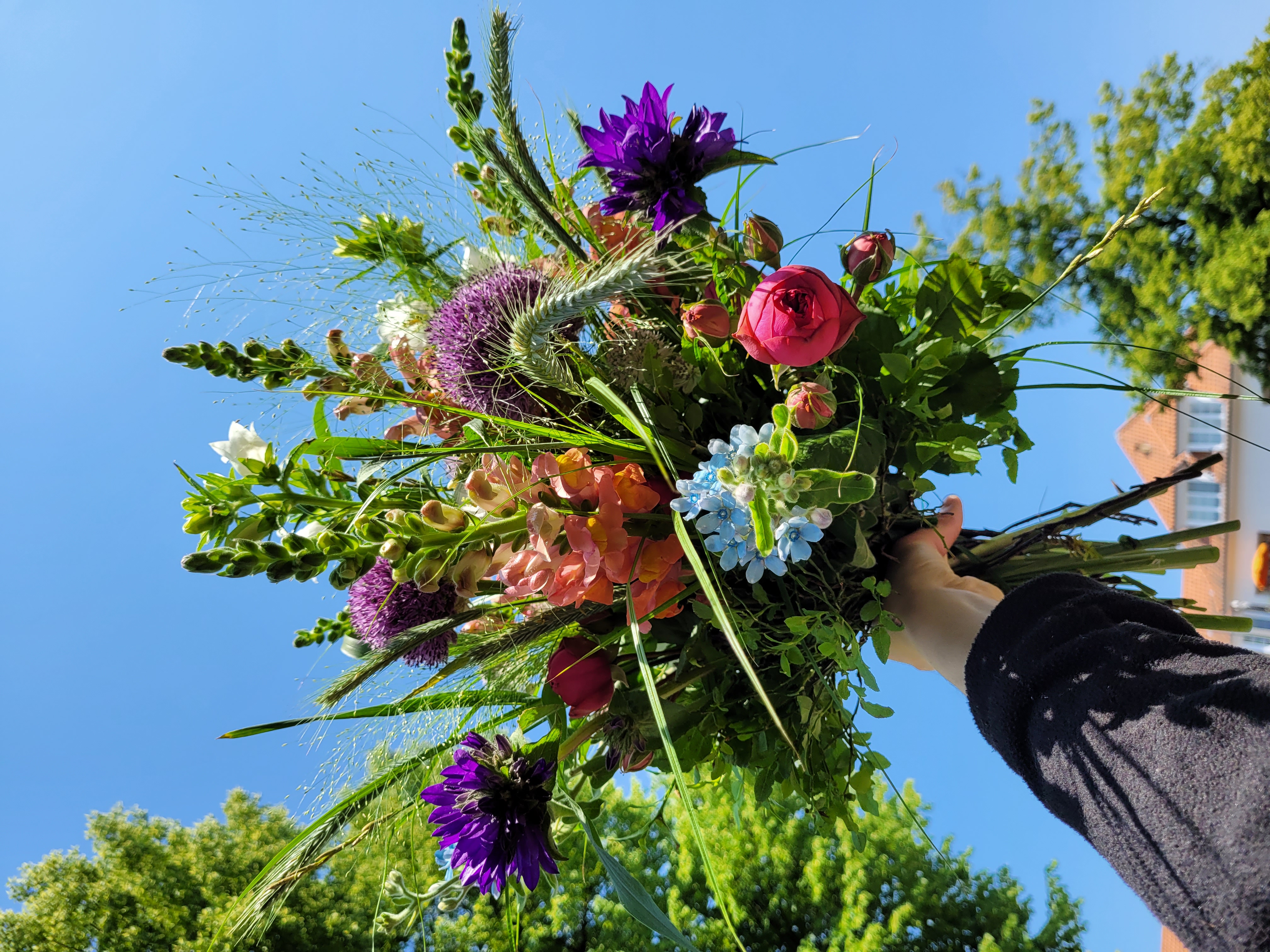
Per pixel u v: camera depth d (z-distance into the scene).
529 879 0.85
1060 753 0.62
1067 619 0.68
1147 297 9.44
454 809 0.85
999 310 1.03
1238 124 8.72
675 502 0.73
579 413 0.95
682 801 0.57
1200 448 11.59
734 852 6.63
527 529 0.82
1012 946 6.50
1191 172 9.10
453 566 0.81
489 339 0.88
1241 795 0.48
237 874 8.07
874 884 6.79
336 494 0.93
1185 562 1.27
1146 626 0.65
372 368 1.00
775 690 0.99
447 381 0.94
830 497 0.73
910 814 0.90
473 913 6.47
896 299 1.10
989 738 0.72
